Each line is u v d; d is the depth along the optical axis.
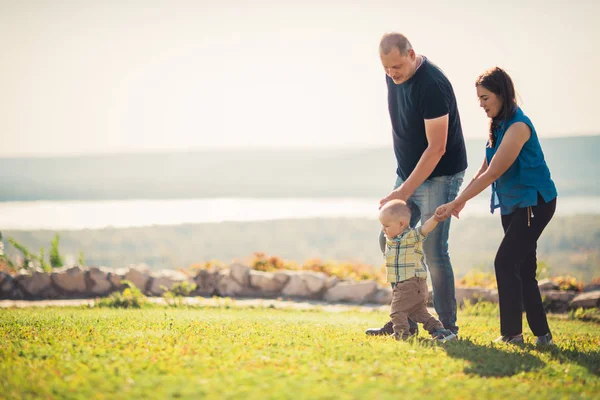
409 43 6.44
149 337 5.91
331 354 5.26
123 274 13.83
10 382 4.30
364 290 13.28
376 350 5.45
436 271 7.02
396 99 6.92
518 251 6.52
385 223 6.48
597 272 19.06
